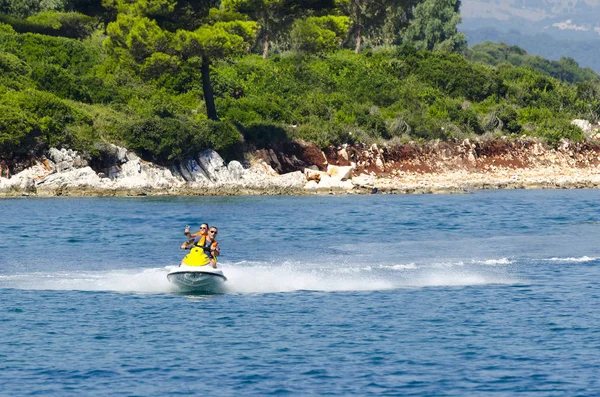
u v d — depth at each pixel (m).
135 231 113.06
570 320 62.75
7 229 112.56
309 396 46.84
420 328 60.47
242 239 106.12
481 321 62.56
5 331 59.28
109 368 51.41
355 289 74.38
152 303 68.38
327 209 146.00
